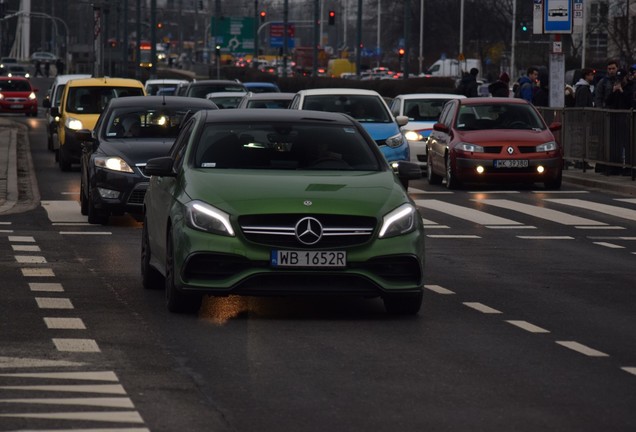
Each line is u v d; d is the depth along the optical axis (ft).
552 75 197.88
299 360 55.98
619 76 177.37
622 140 165.89
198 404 47.19
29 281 80.23
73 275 83.41
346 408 46.91
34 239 104.06
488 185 166.20
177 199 68.33
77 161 182.60
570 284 82.43
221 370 53.57
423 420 45.19
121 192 113.60
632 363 56.34
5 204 134.72
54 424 43.83
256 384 50.90
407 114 191.11
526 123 162.61
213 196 66.28
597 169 176.24
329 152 72.23
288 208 64.85
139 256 94.17
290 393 49.34
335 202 65.41
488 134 158.30
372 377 52.60
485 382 51.83
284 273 64.64
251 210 64.90
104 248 98.68
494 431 43.75
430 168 169.78
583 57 410.93
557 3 196.24
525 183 168.35
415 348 59.31
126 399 47.75
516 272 88.12
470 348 59.57
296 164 71.20
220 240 64.90
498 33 635.25
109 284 79.51
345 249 64.80
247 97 196.24
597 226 119.14
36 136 285.43
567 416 46.01
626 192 154.81
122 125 120.78
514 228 117.08
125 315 67.72
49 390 49.19
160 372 52.95
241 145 72.23
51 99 240.12
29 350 57.41
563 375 53.47
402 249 65.51
